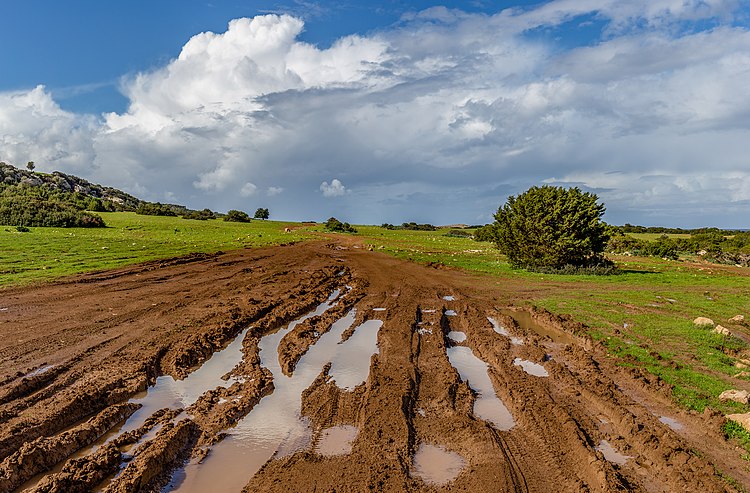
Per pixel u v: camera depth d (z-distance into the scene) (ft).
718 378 41.78
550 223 116.57
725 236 248.73
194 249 134.21
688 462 27.94
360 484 25.30
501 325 62.64
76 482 24.64
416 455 29.22
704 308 71.41
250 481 25.75
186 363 44.06
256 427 32.55
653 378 41.32
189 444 30.01
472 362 48.19
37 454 26.37
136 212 290.56
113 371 39.60
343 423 33.22
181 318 57.16
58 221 183.11
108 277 82.84
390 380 39.88
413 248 179.42
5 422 29.71
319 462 27.73
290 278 92.84
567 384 41.06
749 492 25.26
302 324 58.29
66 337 47.91
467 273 110.32
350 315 66.44
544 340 54.85
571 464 28.17
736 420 32.78
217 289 77.46
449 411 35.22
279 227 273.13
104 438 30.50
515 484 25.91
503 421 34.47
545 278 103.76
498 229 123.95
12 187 268.21
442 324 62.23
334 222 276.82
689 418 34.12
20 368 39.06
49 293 67.72
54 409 31.60
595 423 33.53
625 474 27.25
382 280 97.30
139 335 49.60
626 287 92.22
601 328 58.54
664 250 183.21
